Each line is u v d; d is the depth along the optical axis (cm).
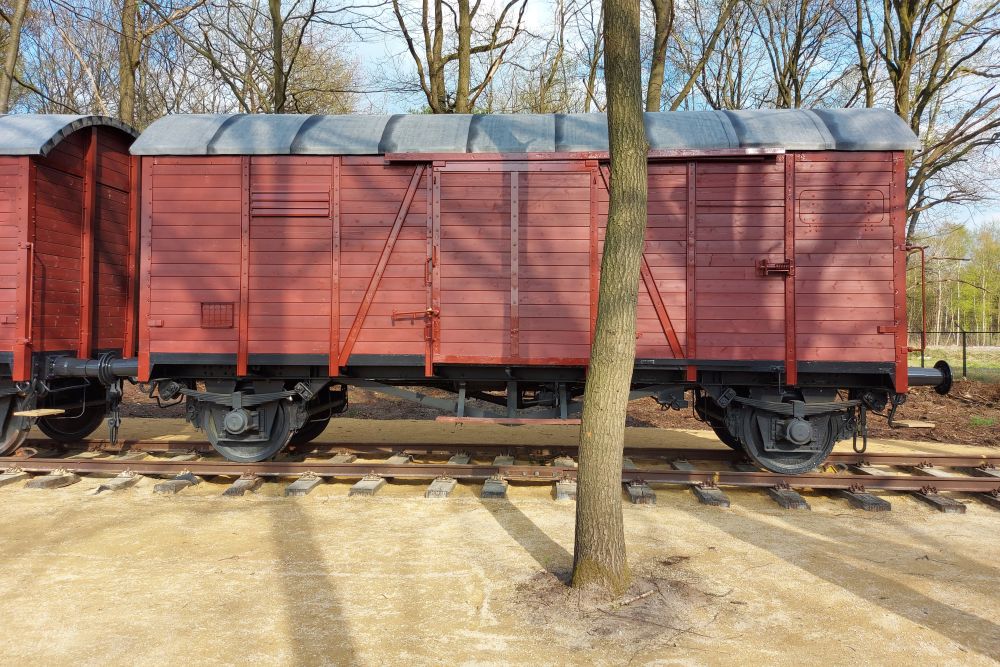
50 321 657
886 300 586
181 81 2066
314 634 307
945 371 625
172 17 1334
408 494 586
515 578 377
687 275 603
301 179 623
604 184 606
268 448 659
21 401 649
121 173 777
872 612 338
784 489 583
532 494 590
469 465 643
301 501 559
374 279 617
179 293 623
